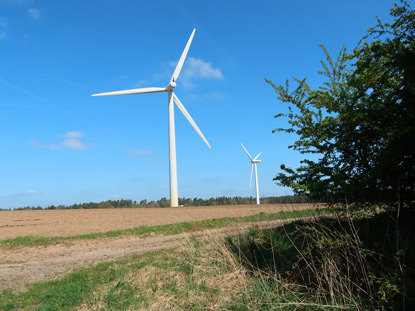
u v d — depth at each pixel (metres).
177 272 7.59
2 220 28.17
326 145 8.12
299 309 4.94
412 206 6.86
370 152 7.64
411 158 6.18
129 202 76.81
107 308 6.11
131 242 16.39
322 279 5.39
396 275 4.55
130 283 7.32
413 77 5.57
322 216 7.64
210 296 5.92
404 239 5.79
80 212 36.81
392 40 6.21
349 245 5.41
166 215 30.11
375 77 7.47
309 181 8.12
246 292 5.57
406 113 6.39
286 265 6.74
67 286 7.99
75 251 14.84
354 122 7.38
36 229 22.34
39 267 11.78
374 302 4.67
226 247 8.31
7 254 14.73
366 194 6.54
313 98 8.51
